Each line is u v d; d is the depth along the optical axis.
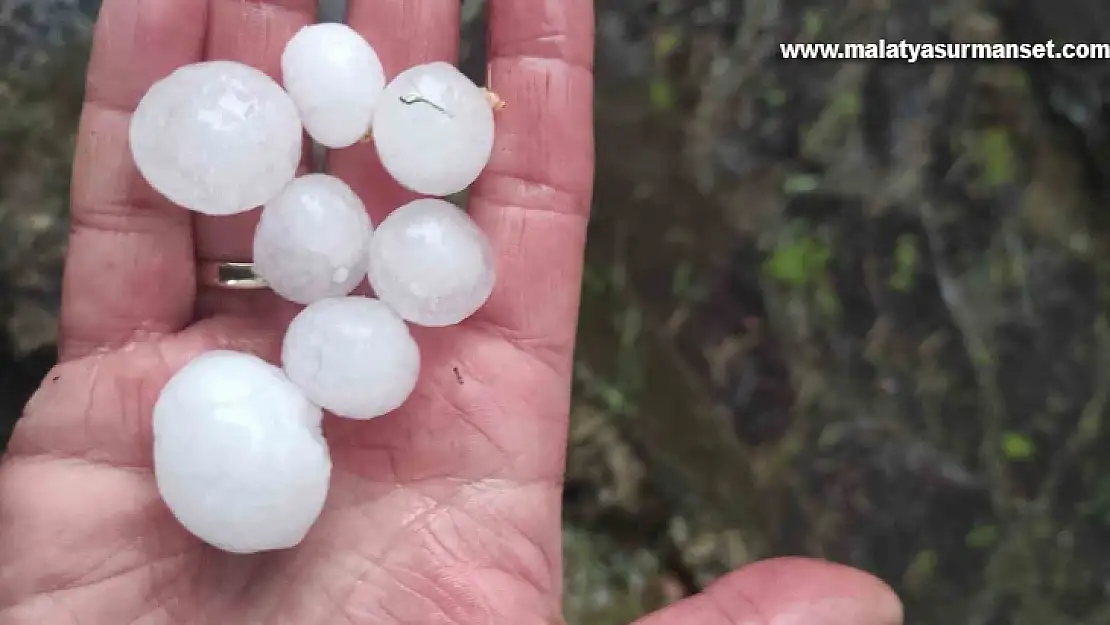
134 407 0.18
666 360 0.30
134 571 0.18
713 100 0.31
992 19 0.31
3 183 0.25
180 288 0.19
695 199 0.30
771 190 0.31
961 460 0.31
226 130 0.18
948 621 0.30
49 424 0.18
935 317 0.31
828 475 0.30
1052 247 0.32
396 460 0.19
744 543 0.29
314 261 0.19
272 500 0.17
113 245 0.18
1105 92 0.31
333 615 0.18
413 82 0.19
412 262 0.19
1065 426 0.31
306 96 0.19
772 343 0.30
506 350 0.20
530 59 0.20
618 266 0.30
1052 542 0.31
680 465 0.30
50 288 0.25
